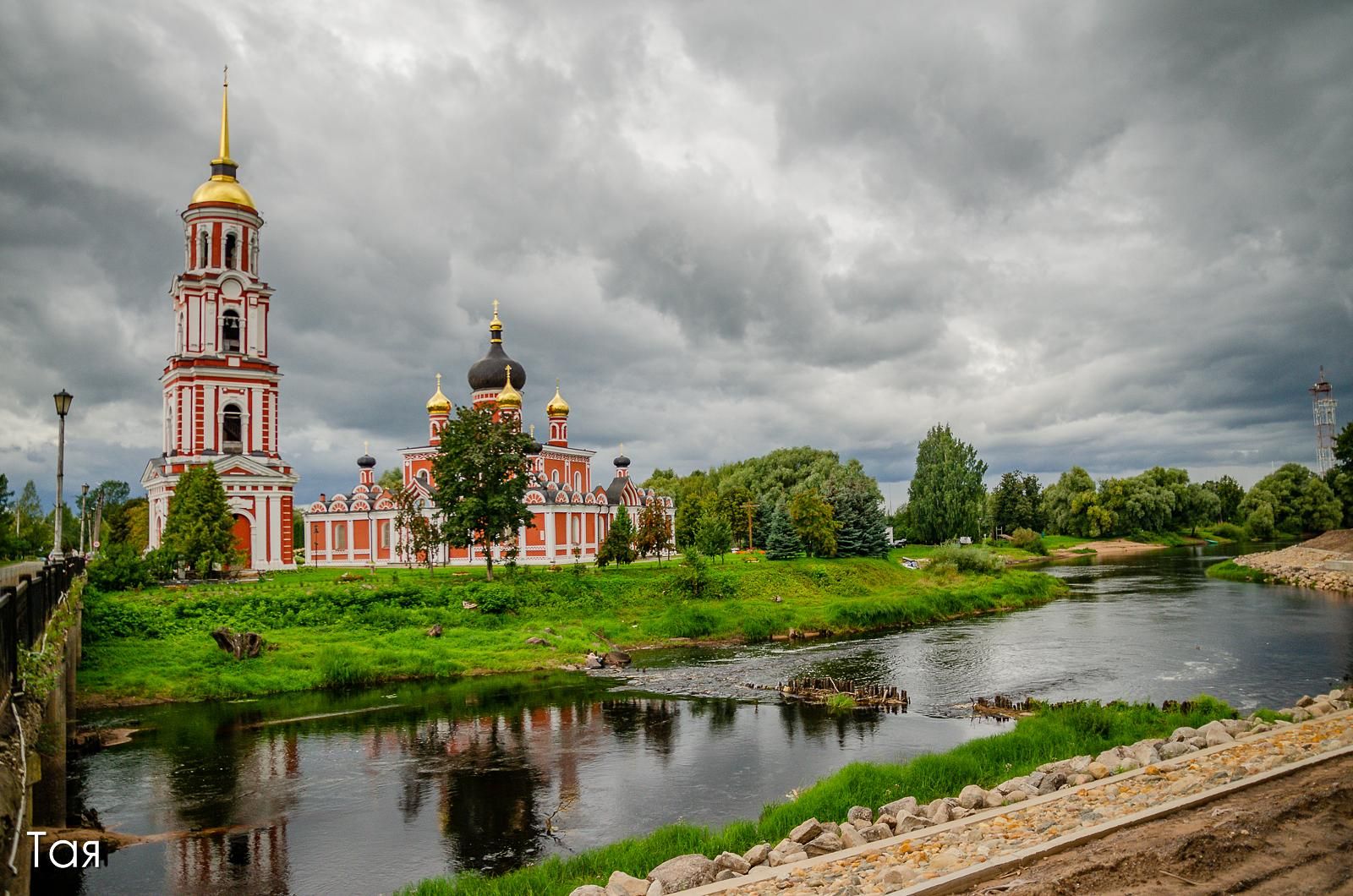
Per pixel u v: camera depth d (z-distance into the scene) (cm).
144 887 2311
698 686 4812
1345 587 8125
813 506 10444
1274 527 16712
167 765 3366
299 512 15888
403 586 6625
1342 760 2209
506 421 7869
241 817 2798
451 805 2878
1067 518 17662
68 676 3806
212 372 8125
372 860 2458
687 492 15762
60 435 3909
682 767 3231
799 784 2991
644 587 7525
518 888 2059
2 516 9175
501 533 7775
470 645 5747
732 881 1727
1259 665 4772
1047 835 1806
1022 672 4931
